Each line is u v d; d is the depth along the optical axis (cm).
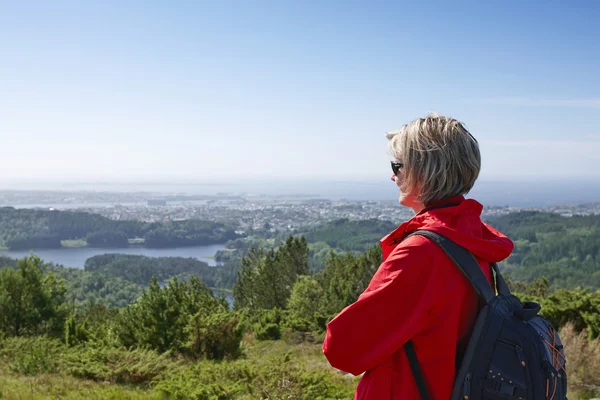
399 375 119
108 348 1052
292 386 562
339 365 119
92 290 9656
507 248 128
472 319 121
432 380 117
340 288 2236
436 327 117
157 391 696
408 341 119
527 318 121
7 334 1562
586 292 926
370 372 122
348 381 667
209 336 1077
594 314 846
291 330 1747
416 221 129
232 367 686
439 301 117
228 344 1086
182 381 685
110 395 677
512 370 111
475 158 131
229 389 603
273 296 3105
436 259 119
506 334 114
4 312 1577
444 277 118
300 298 2564
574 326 848
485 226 144
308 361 965
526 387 110
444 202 131
